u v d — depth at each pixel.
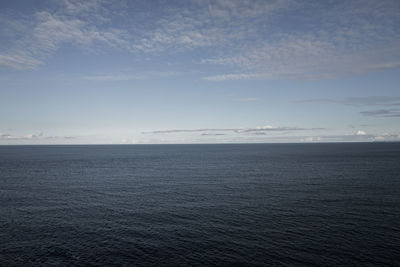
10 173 78.25
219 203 41.06
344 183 56.78
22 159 135.62
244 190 51.25
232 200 42.94
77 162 118.75
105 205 40.34
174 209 37.84
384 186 52.53
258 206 38.91
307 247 24.34
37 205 40.38
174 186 56.50
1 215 35.00
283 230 28.75
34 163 112.00
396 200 41.00
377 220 31.58
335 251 23.42
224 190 51.50
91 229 29.78
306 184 56.72
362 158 126.06
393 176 65.50
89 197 45.84
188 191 50.81
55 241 26.36
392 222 30.80
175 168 92.81
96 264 21.61
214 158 144.50
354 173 72.00
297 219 32.47
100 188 54.34
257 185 56.66
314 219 32.34
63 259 22.53
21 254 23.47
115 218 33.81
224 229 29.39
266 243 25.36
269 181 61.75
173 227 30.27
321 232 27.95
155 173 78.88
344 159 121.56
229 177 69.19
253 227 29.92
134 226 30.73
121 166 100.31
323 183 57.44
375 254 22.77
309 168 87.06
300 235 27.23
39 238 27.12
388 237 26.33
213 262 21.75
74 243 25.86
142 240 26.52
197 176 71.75
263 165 100.19
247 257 22.55
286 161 116.75
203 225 30.83
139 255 23.19
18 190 52.03
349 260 21.77
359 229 28.64
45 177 70.25
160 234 28.11
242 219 32.84
